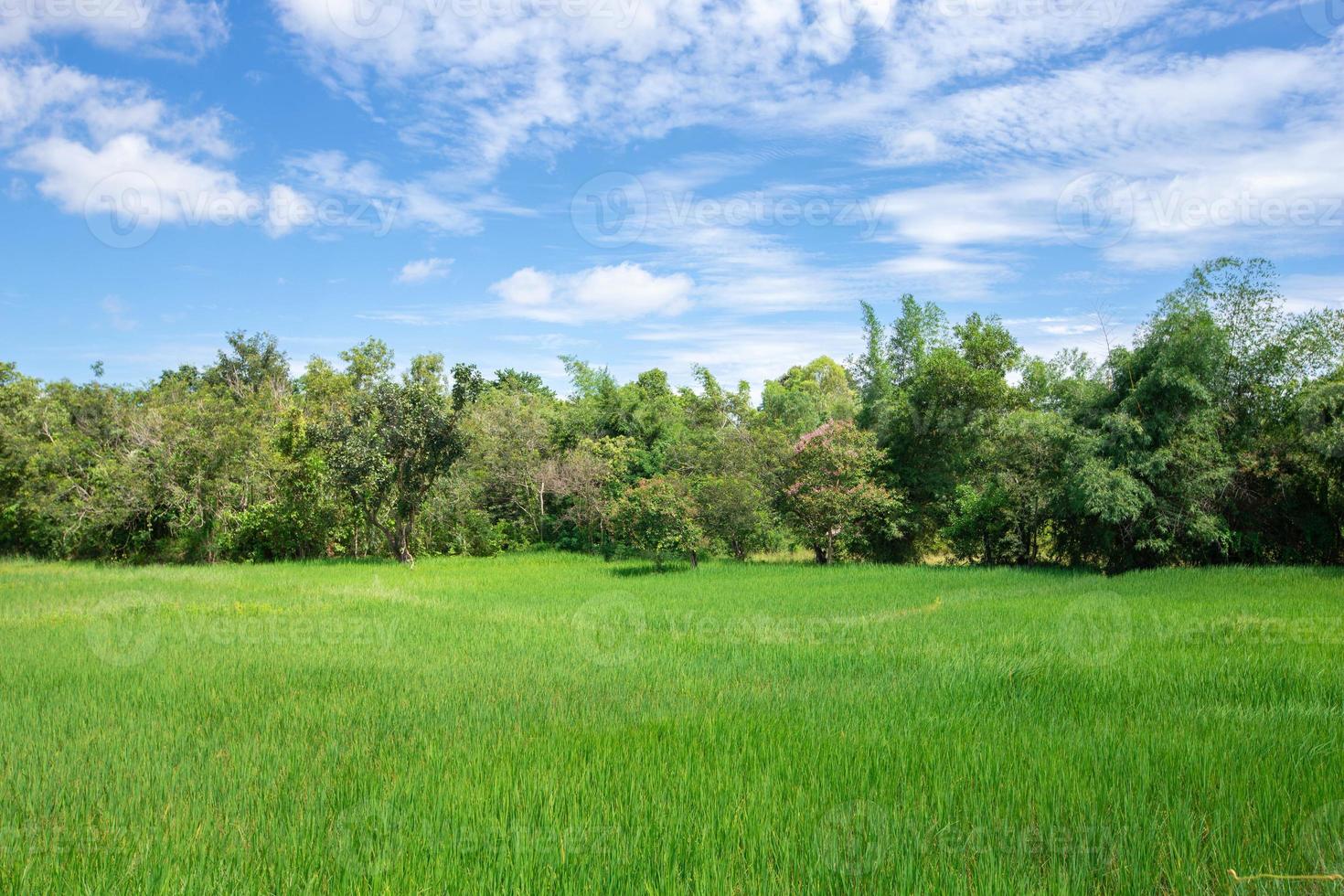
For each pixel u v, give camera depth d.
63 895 3.98
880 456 24.22
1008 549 23.09
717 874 4.00
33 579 18.45
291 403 28.81
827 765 5.55
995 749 5.76
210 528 24.39
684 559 23.88
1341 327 19.03
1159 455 18.53
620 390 31.97
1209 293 19.62
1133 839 4.27
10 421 25.78
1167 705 7.00
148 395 27.64
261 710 7.34
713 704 7.37
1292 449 19.11
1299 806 4.65
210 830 4.72
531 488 30.61
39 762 5.96
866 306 27.17
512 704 7.47
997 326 25.42
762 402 36.47
